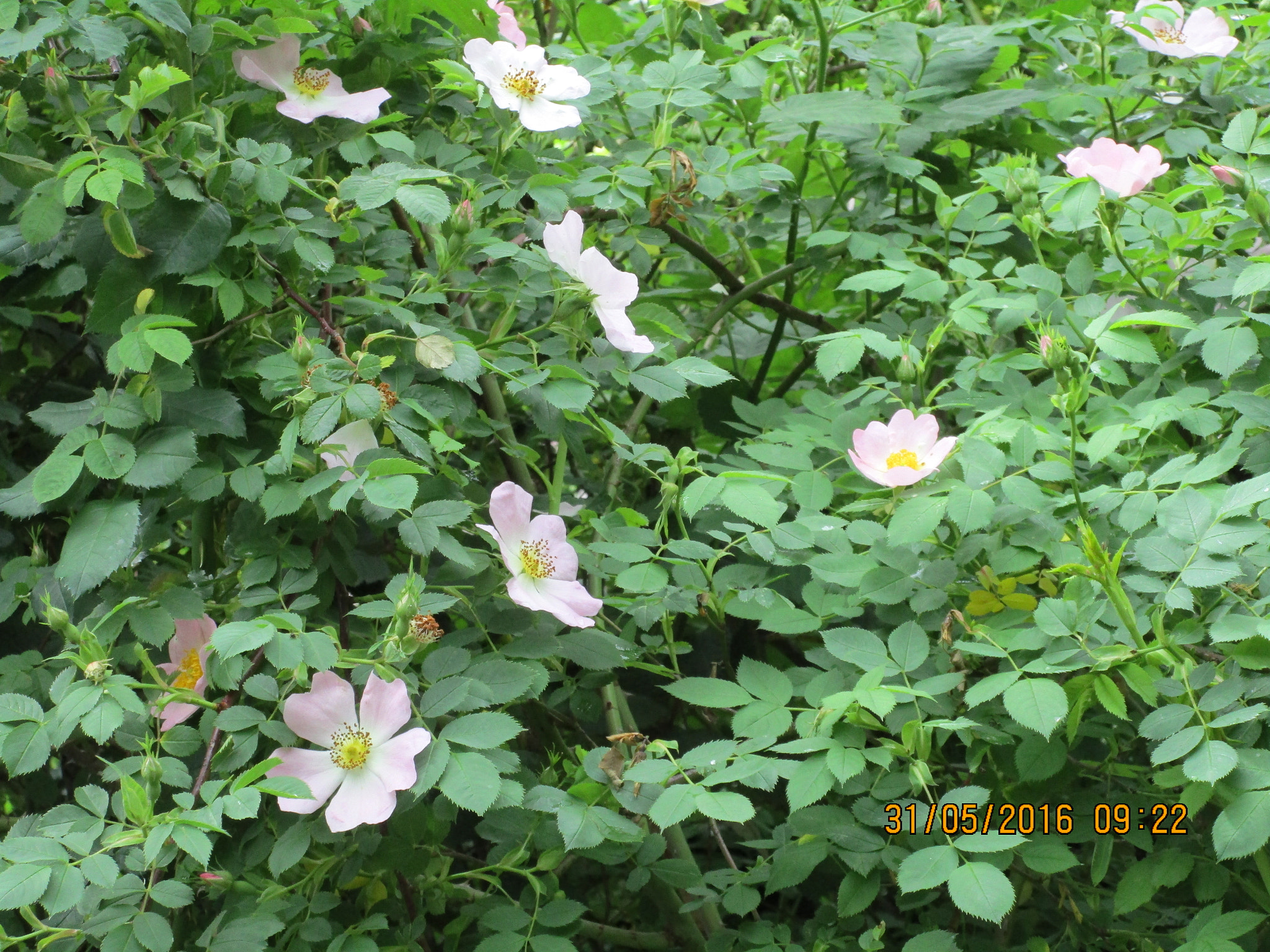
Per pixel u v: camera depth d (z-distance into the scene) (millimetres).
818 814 740
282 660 704
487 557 777
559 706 851
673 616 826
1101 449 756
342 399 723
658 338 860
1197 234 838
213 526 807
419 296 774
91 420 736
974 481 758
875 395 841
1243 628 700
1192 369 827
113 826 708
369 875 754
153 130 774
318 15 820
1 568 824
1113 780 792
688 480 898
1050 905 838
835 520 783
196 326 741
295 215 767
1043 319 823
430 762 706
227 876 730
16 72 779
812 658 774
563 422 800
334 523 764
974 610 762
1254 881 751
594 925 845
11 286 859
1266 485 717
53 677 778
